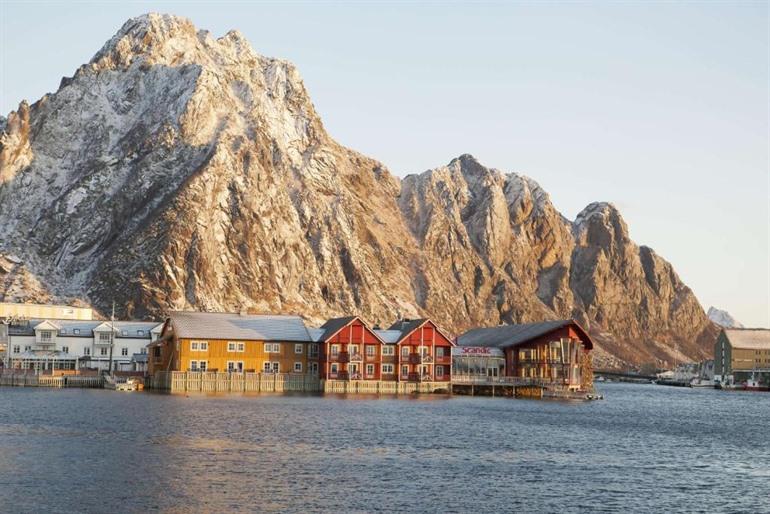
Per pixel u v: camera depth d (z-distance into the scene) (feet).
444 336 640.99
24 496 219.20
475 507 225.76
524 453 317.22
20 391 563.07
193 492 228.84
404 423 398.21
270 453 291.99
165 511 210.18
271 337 606.96
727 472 293.64
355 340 617.62
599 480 267.59
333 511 215.72
